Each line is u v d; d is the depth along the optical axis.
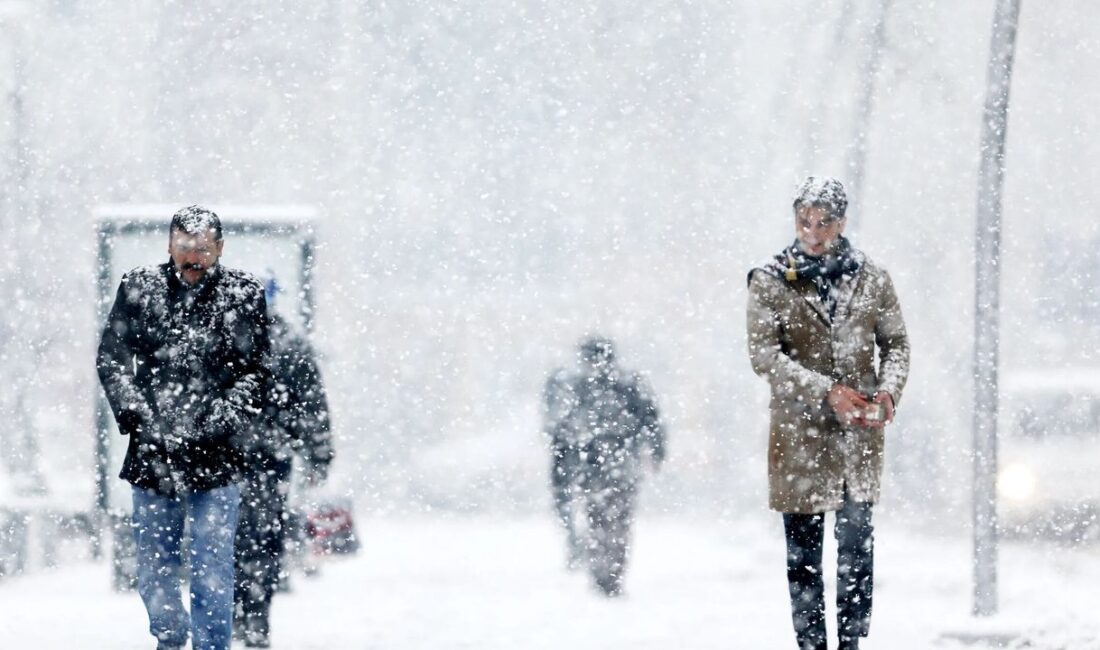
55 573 27.09
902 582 24.58
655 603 22.88
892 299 14.88
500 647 18.09
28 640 18.72
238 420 15.16
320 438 19.48
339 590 25.11
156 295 15.16
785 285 14.68
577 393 26.00
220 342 15.13
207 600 15.10
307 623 20.56
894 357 14.69
